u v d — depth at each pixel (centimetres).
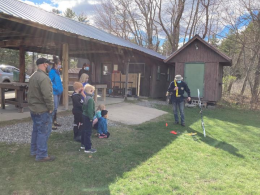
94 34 789
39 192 262
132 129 582
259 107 1094
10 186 271
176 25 2306
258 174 343
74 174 309
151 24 2722
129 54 1136
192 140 511
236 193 281
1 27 523
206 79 1130
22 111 657
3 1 586
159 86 1427
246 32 1370
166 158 388
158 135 535
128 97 1145
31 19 486
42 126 339
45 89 324
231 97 1334
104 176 309
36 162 342
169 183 299
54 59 502
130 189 277
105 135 489
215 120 783
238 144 497
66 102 723
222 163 381
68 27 663
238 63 1869
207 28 2038
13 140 433
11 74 1328
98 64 1411
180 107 657
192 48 1152
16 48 1065
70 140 455
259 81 1316
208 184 303
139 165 352
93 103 388
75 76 1591
